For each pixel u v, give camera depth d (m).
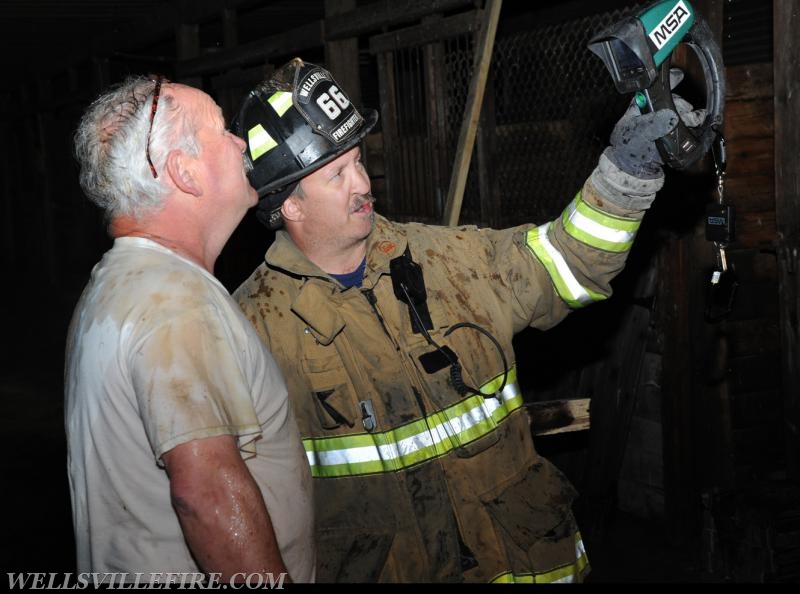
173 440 1.22
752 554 3.18
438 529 1.75
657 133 1.57
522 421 1.88
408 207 4.54
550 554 1.79
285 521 1.40
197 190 1.40
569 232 1.77
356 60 4.94
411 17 4.19
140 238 1.38
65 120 11.06
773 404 3.68
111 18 7.87
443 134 4.15
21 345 9.38
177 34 7.07
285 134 1.73
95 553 1.34
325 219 1.77
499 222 4.19
